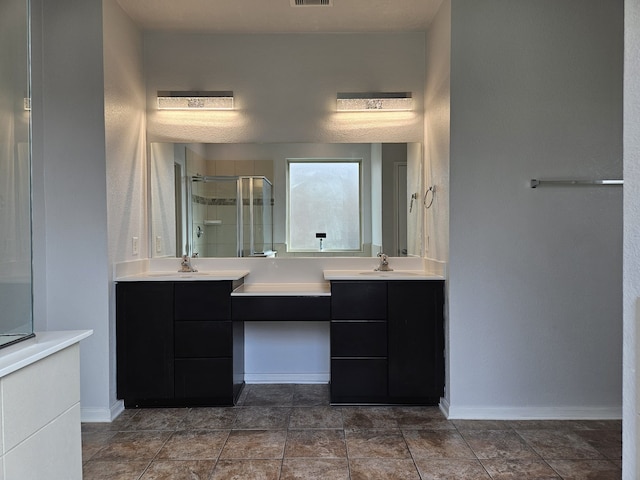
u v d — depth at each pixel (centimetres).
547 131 262
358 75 326
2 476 114
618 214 262
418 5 283
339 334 278
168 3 279
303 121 328
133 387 275
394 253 330
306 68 326
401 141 329
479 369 263
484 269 262
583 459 214
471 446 228
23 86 206
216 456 218
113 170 272
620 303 262
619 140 262
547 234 262
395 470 204
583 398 263
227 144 328
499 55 261
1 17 203
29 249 143
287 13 294
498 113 261
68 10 260
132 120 302
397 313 276
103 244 262
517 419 262
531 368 263
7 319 142
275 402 290
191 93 320
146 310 275
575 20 261
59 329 263
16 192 165
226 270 330
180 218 327
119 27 282
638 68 119
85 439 237
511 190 262
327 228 332
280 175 332
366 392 278
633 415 119
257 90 327
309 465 209
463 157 261
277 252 331
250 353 331
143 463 211
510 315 262
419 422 258
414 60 326
